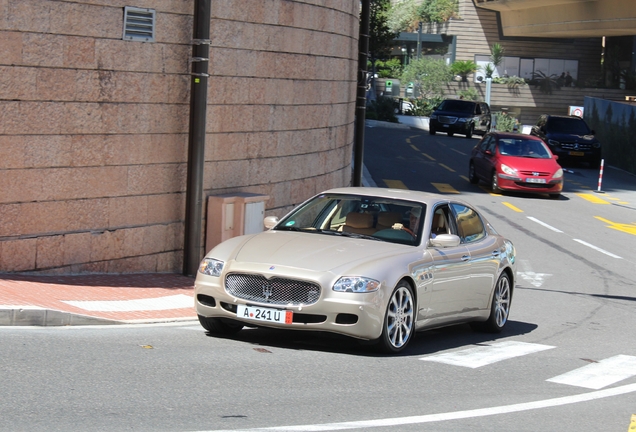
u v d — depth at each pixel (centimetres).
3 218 1126
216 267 915
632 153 4231
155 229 1351
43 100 1159
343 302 856
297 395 719
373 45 6488
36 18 1138
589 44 7662
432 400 740
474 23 7550
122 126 1274
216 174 1452
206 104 1352
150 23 1297
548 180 2961
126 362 792
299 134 1691
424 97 7331
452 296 1020
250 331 1009
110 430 587
